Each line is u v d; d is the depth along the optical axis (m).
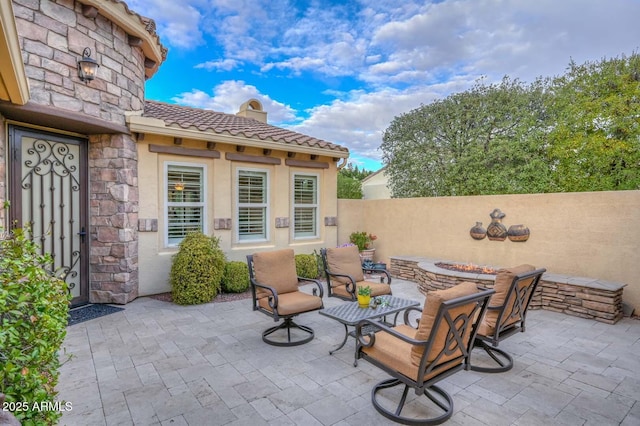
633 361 4.22
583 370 3.99
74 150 6.16
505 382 3.72
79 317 5.66
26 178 5.52
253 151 8.44
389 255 10.38
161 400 3.31
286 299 4.96
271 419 3.04
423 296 7.31
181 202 7.45
